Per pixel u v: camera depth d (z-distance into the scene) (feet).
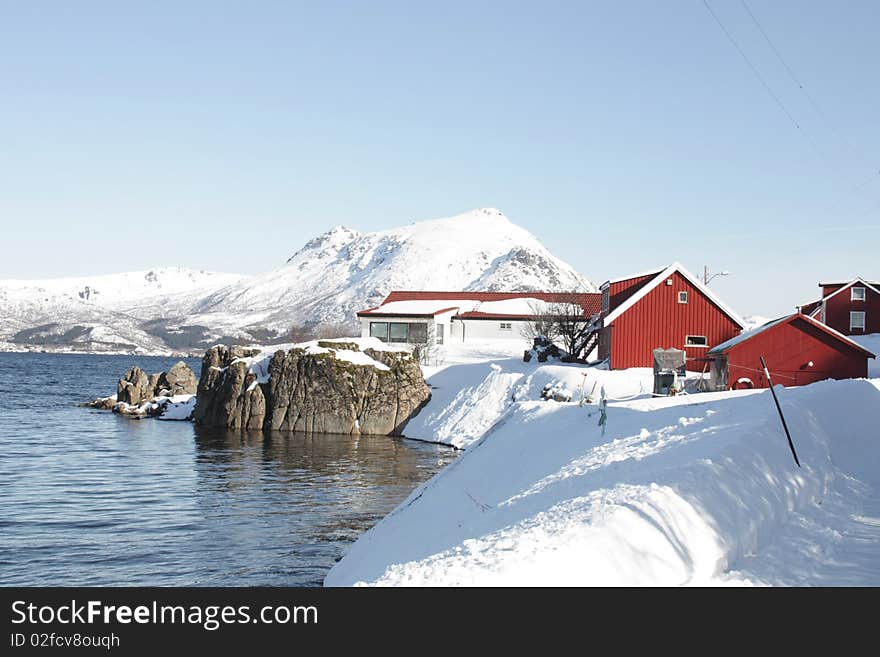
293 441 158.61
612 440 66.95
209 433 172.35
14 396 278.67
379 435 169.99
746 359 121.90
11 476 111.55
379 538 62.95
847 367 120.57
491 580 32.01
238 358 200.54
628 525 35.29
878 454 53.16
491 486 70.08
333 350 181.78
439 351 221.25
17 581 61.87
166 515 86.99
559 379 148.25
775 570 34.37
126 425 188.03
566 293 259.39
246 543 74.64
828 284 219.20
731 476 41.39
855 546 36.14
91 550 71.56
